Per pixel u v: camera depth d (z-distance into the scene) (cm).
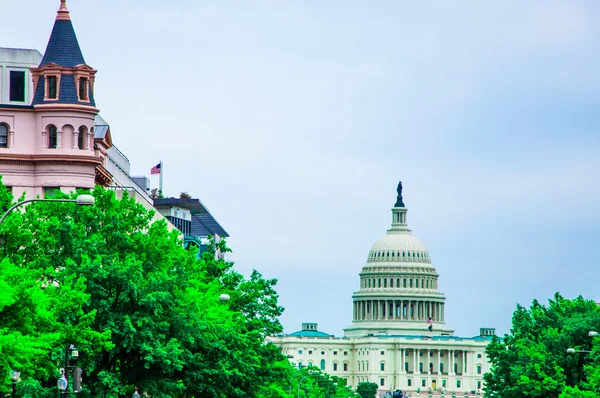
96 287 12544
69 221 12962
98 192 13975
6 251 11719
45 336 10750
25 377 10750
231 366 14538
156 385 13100
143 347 12662
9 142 18000
